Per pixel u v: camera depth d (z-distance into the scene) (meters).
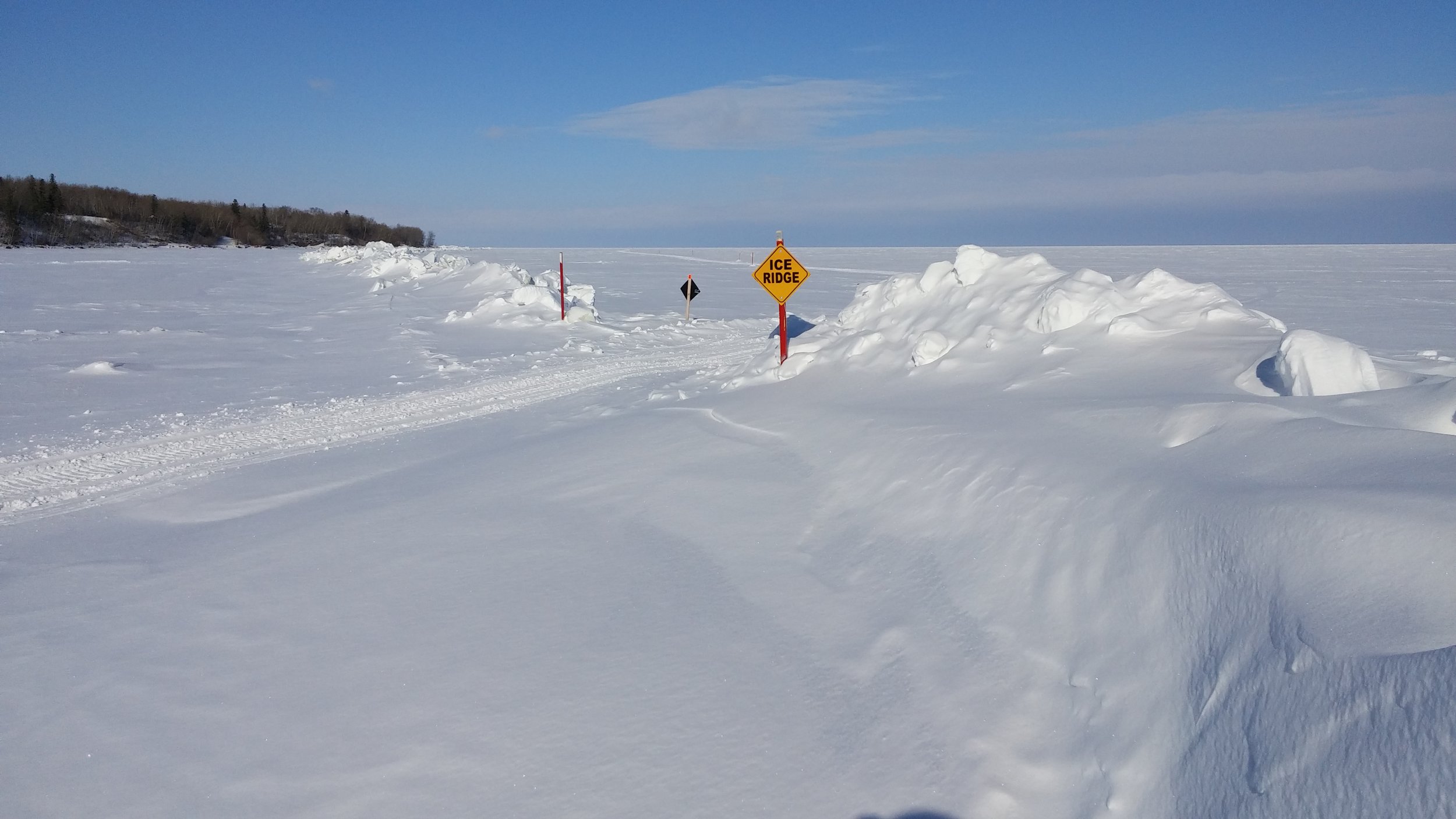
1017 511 4.23
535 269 57.22
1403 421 3.93
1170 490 3.67
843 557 4.74
